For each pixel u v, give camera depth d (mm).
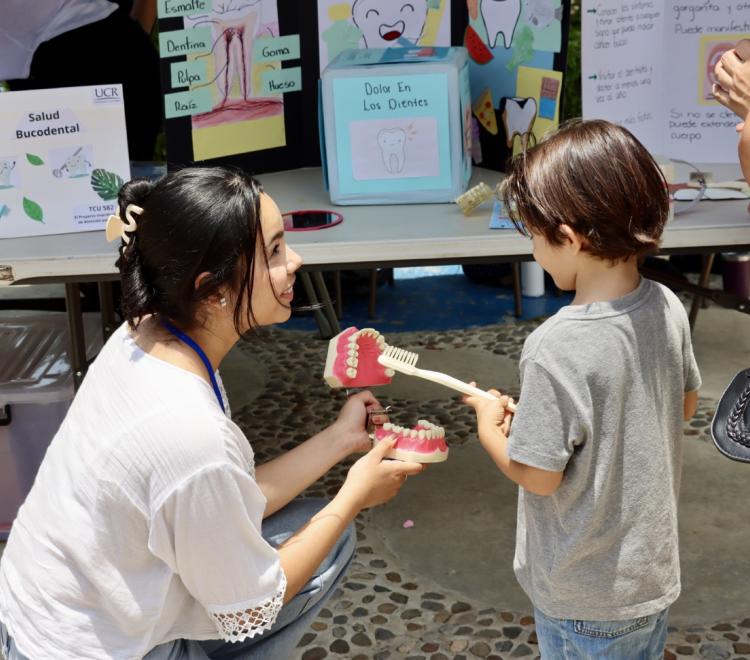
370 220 2615
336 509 1633
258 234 1483
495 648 2248
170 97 2822
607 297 1532
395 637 2297
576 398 1465
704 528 2691
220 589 1435
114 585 1446
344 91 2695
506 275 4504
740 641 2240
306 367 3850
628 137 1510
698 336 3941
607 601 1562
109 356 1541
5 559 1576
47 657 1470
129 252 1511
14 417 2676
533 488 1510
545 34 2740
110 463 1420
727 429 1690
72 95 2480
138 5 3564
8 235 2527
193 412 1418
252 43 2992
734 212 2504
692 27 2973
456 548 2648
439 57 2750
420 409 3461
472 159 3188
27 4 3109
